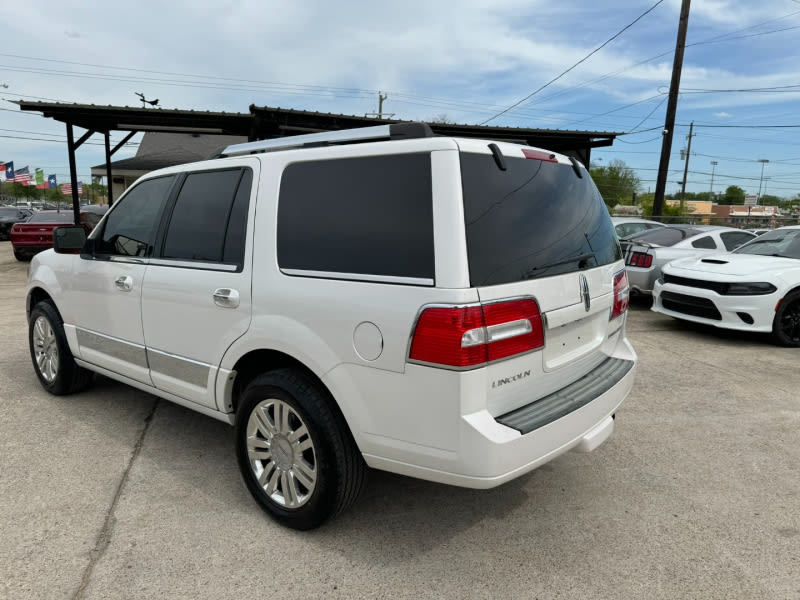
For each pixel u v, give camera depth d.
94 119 11.80
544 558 2.53
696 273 6.68
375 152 2.41
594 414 2.59
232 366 2.87
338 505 2.54
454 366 2.10
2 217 22.78
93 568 2.41
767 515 2.90
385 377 2.27
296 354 2.54
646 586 2.35
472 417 2.14
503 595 2.29
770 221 46.16
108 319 3.67
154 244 3.35
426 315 2.15
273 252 2.67
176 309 3.13
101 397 4.49
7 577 2.34
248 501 2.97
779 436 3.88
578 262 2.68
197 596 2.25
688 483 3.22
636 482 3.24
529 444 2.23
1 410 4.18
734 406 4.43
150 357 3.38
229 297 2.80
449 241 2.14
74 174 12.26
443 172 2.21
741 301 6.19
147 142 23.58
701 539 2.68
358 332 2.33
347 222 2.45
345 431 2.50
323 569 2.44
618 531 2.75
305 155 2.65
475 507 2.96
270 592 2.29
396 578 2.38
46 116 11.45
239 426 2.85
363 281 2.34
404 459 2.29
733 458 3.54
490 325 2.16
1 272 12.45
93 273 3.74
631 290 8.66
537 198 2.54
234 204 2.91
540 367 2.44
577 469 3.39
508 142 2.60
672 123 16.75
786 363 5.65
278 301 2.60
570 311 2.57
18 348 5.89
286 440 2.67
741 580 2.39
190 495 3.02
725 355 5.95
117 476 3.21
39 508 2.86
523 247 2.37
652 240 9.16
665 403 4.49
